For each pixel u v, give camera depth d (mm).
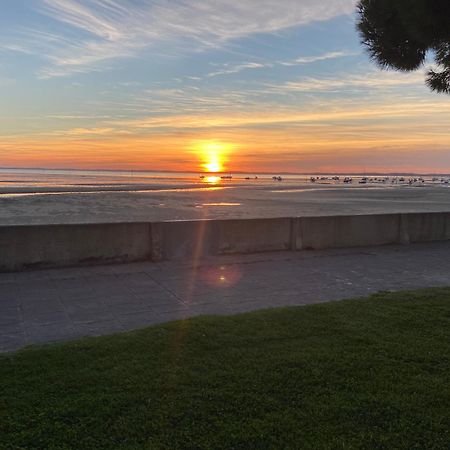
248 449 2924
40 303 6199
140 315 5746
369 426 3176
